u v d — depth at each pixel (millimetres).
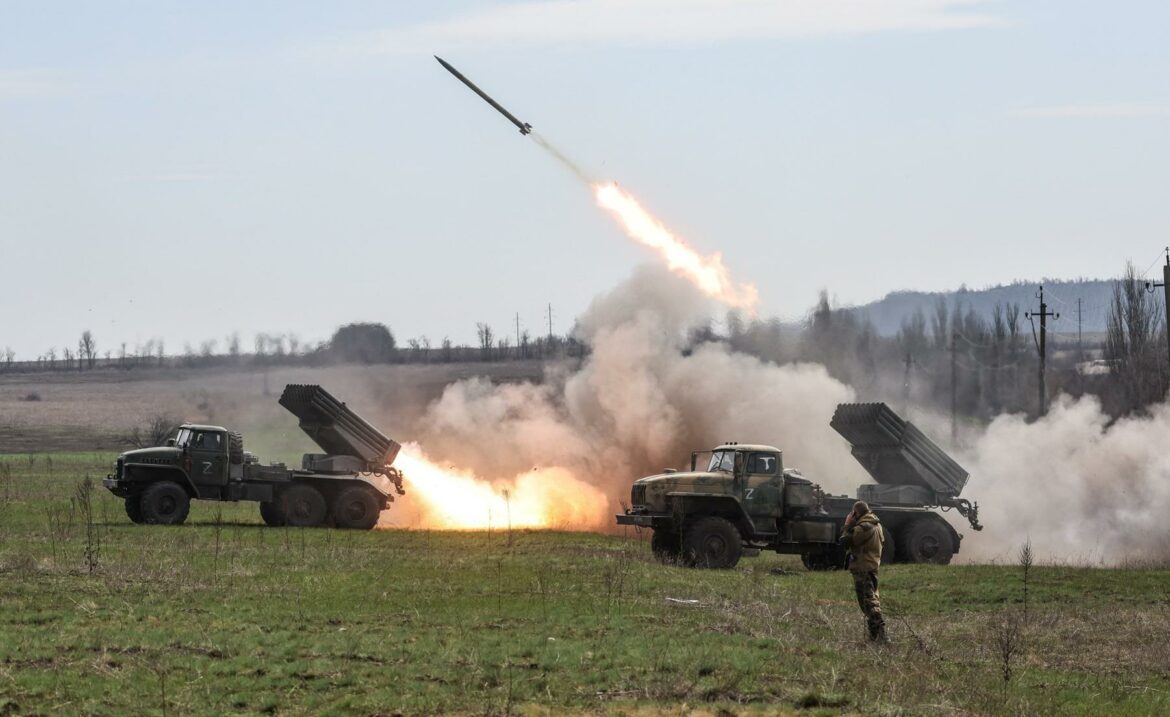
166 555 35469
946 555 45000
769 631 26922
